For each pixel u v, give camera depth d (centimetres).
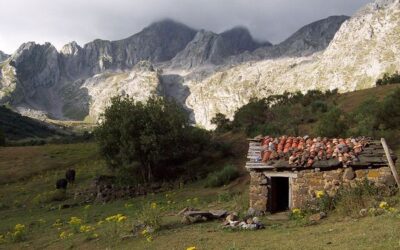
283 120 5069
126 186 3938
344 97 6291
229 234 1678
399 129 3694
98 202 3628
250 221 1789
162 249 1596
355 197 1780
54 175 5453
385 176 1909
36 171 5869
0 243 2298
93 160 6184
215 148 4722
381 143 2059
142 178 4216
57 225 2612
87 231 2156
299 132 4572
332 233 1459
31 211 3519
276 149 2170
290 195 2053
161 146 4128
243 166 4012
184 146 4347
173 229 1895
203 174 4116
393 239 1234
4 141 10081
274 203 2095
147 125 4112
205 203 2827
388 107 3806
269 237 1542
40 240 2225
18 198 4278
